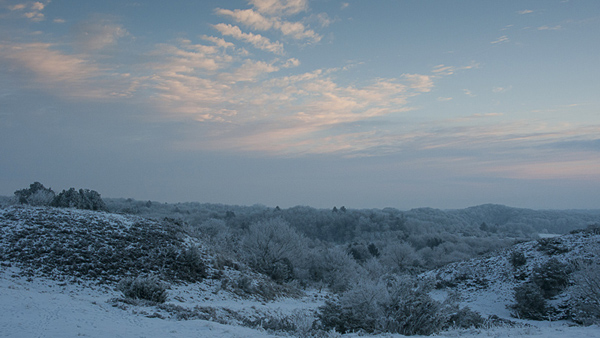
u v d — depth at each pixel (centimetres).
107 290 2097
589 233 4216
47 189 4353
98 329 1025
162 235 3197
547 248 4241
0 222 2627
